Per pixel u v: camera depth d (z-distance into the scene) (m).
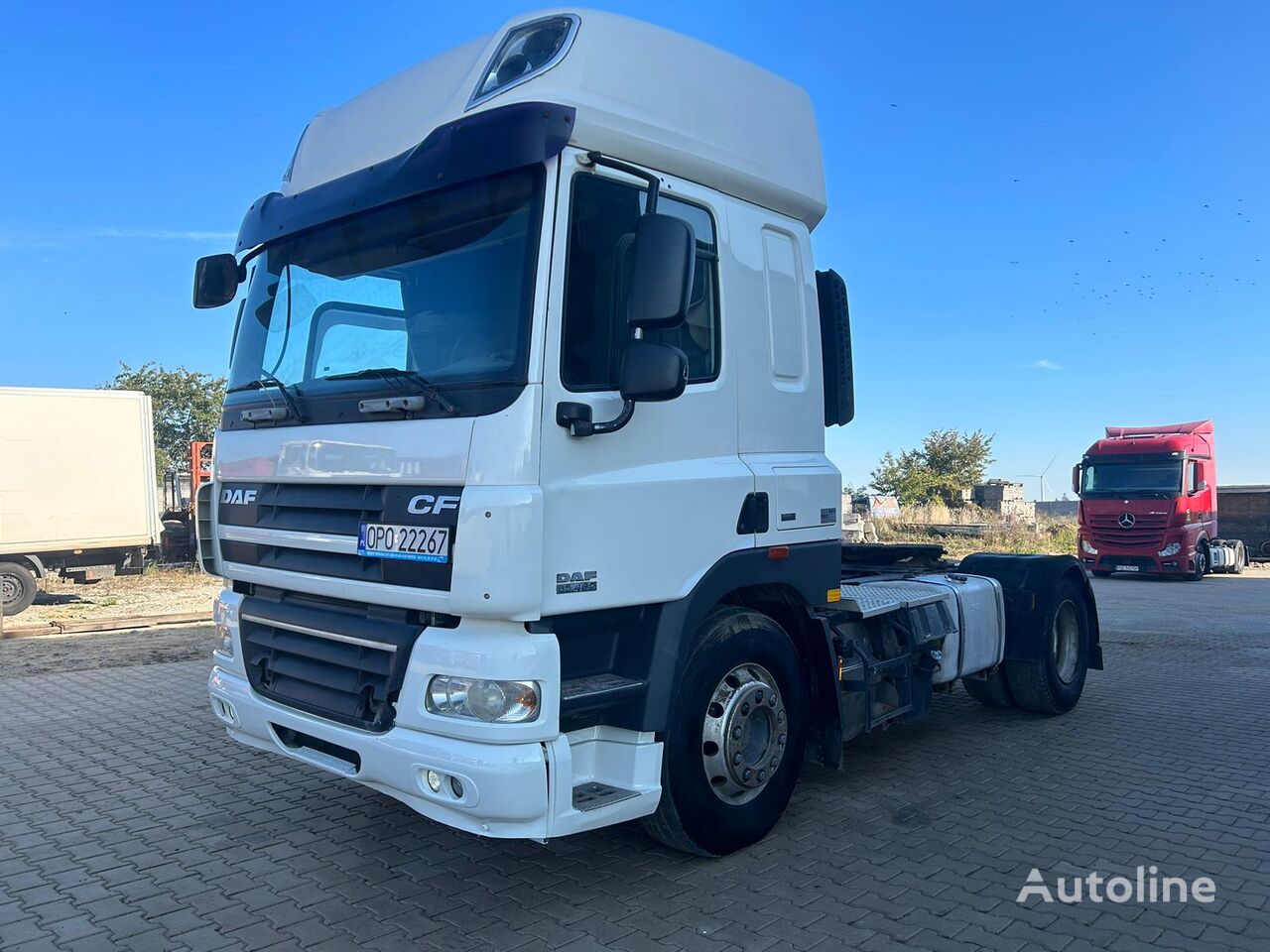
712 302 4.37
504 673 3.39
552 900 3.96
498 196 3.72
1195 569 23.41
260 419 4.45
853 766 5.98
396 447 3.71
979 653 6.68
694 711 4.15
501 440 3.44
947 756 6.21
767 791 4.55
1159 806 5.17
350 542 3.85
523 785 3.35
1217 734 6.79
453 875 4.23
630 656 3.96
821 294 5.46
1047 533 30.19
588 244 3.75
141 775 5.74
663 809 4.12
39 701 7.87
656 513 3.93
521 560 3.39
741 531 4.36
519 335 3.52
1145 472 23.47
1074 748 6.41
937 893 4.02
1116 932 3.67
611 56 3.98
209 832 4.77
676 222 3.50
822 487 4.91
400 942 3.58
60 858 4.43
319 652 3.99
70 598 17.02
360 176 4.15
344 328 4.18
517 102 3.69
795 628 4.93
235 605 4.57
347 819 4.96
